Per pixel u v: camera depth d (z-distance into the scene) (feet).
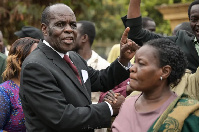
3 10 26.61
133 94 9.11
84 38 14.20
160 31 26.27
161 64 7.04
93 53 14.35
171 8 17.85
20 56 10.47
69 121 8.14
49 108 8.16
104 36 37.29
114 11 36.47
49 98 8.20
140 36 9.92
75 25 9.11
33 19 26.09
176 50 7.20
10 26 27.48
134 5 9.68
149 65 7.06
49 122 8.20
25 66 8.48
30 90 8.34
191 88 8.76
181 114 6.76
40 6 25.49
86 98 9.01
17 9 25.70
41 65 8.41
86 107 8.47
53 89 8.30
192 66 10.07
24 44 10.57
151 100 7.30
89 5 29.50
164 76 7.09
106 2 35.88
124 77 9.86
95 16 36.19
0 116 9.77
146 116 7.18
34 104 8.29
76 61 9.75
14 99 10.06
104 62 13.98
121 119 7.52
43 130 8.48
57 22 8.78
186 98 7.13
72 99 8.59
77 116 8.22
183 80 8.79
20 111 10.05
